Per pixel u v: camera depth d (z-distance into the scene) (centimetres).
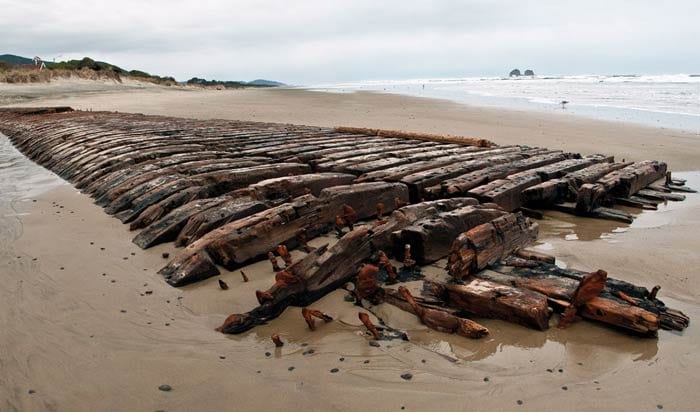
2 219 701
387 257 468
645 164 885
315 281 412
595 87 5384
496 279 420
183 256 489
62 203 805
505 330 364
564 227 649
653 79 8331
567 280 403
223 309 414
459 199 573
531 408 280
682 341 347
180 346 354
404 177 726
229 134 1335
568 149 1247
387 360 330
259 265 497
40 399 295
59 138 1457
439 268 463
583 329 364
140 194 733
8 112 2567
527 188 714
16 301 427
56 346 354
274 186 645
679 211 716
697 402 284
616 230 630
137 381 312
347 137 1280
